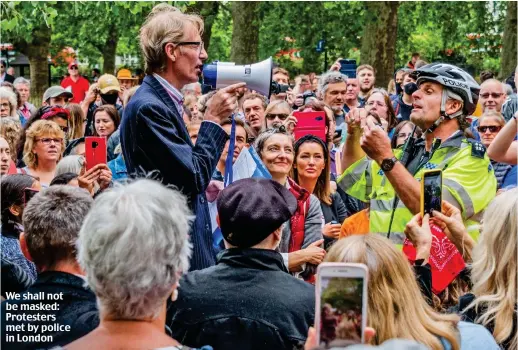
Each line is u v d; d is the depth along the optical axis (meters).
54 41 25.08
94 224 2.34
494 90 8.74
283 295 3.08
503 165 6.62
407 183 3.90
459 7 22.56
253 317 3.05
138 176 3.80
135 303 2.32
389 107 8.34
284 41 22.19
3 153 5.75
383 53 17.52
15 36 20.16
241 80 4.07
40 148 6.16
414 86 9.20
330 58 22.23
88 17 21.41
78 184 4.80
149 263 2.31
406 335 2.69
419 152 4.36
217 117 3.97
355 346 2.33
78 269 3.15
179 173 3.77
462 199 4.11
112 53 24.94
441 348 2.69
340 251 2.76
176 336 3.11
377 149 3.93
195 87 9.08
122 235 2.31
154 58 3.95
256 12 18.53
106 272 2.30
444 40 23.52
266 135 5.14
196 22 4.02
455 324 2.81
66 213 3.13
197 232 3.87
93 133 8.35
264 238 3.16
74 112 8.38
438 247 3.78
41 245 3.11
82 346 2.31
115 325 2.33
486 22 22.80
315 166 5.52
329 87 8.34
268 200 3.16
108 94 9.66
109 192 2.40
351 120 4.75
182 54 3.94
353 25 21.00
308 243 4.93
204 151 3.88
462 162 4.16
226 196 3.19
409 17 23.56
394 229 4.29
